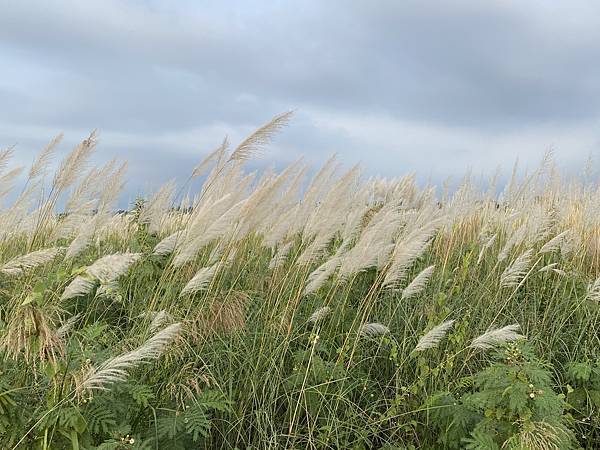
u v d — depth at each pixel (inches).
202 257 180.9
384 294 189.8
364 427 145.6
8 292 159.0
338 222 171.0
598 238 236.2
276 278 179.9
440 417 145.7
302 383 149.5
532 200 252.4
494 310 186.4
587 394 157.4
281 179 172.9
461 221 239.0
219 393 141.3
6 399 112.7
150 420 134.0
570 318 191.3
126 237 211.9
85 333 145.2
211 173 185.8
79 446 114.3
